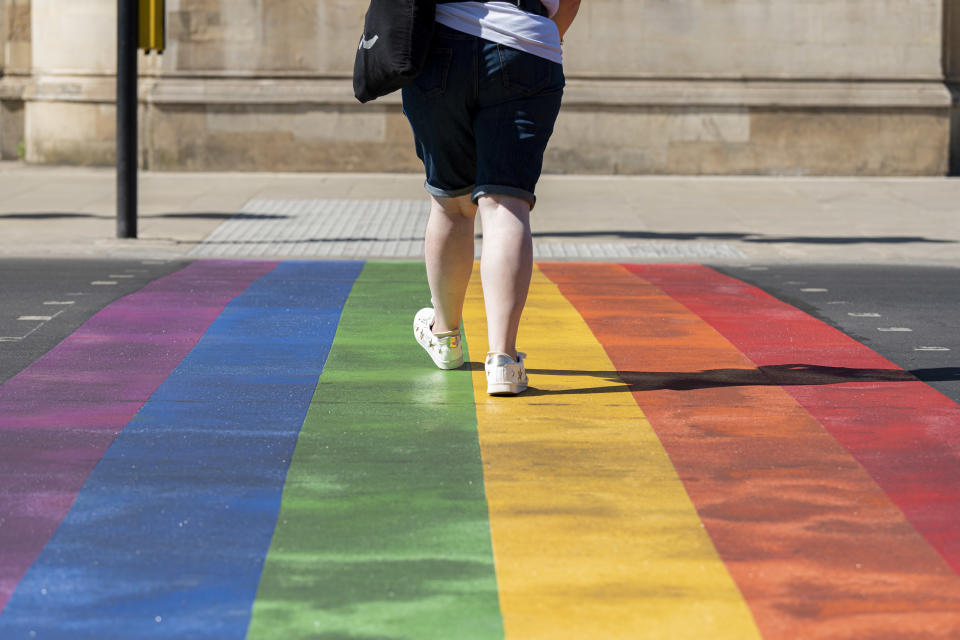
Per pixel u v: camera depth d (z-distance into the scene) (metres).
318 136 26.12
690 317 9.11
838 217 19.70
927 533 4.14
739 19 26.23
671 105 26.16
